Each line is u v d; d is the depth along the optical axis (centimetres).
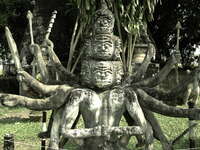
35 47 690
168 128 1055
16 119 1284
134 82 666
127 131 615
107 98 631
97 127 611
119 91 633
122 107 634
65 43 1880
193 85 700
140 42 1362
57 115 635
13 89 2056
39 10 1722
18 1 1914
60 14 1812
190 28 1969
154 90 658
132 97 627
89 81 634
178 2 1884
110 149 623
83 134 610
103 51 625
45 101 620
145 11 816
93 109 624
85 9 770
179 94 655
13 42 638
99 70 627
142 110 655
